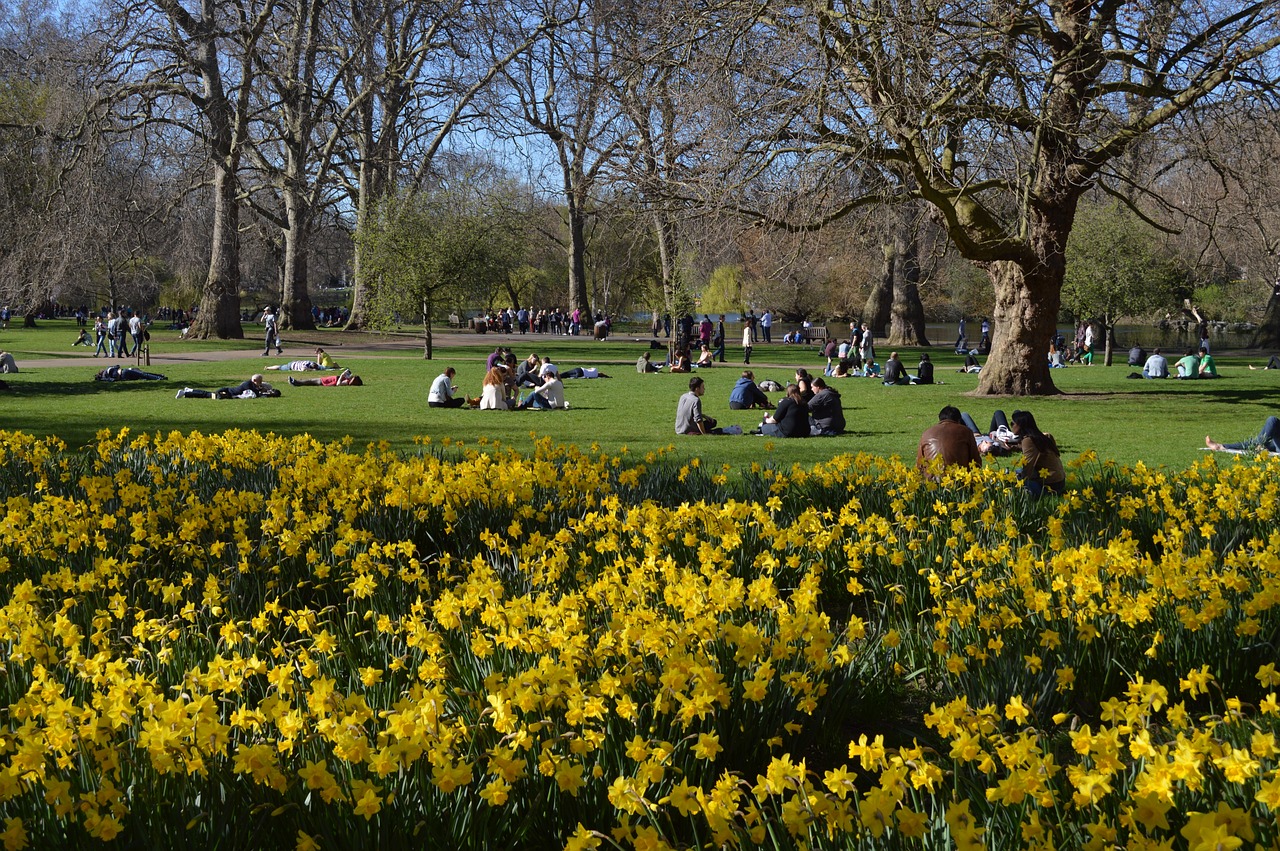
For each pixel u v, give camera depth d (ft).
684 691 13.17
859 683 16.22
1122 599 16.12
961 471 28.45
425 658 16.11
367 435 56.70
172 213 172.55
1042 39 70.18
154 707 11.28
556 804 11.76
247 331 188.65
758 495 30.27
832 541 22.95
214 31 147.43
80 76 136.46
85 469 35.14
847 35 62.18
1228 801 10.08
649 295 256.73
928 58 60.59
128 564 20.83
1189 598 16.94
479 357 140.87
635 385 98.32
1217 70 65.82
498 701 11.55
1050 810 10.47
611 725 12.71
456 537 25.73
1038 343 80.89
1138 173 75.46
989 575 19.80
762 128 63.87
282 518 24.22
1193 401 77.51
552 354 150.00
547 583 20.29
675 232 75.66
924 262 110.22
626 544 23.30
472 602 15.80
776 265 74.84
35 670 13.25
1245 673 16.53
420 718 11.18
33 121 167.84
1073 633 16.63
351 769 11.49
